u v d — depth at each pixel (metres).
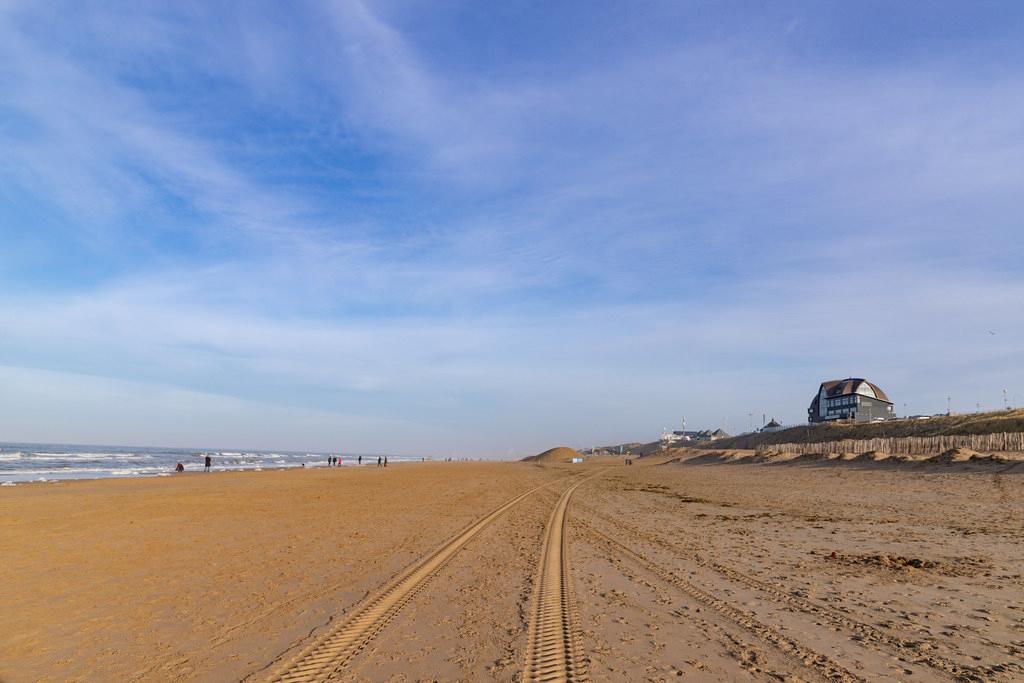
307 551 13.14
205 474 51.69
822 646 6.65
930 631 7.17
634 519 19.31
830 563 11.41
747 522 18.03
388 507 23.47
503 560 12.14
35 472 54.16
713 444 124.69
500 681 5.71
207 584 9.91
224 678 5.82
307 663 6.23
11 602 8.76
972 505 20.39
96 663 6.23
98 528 16.39
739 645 6.72
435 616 8.05
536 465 103.25
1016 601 8.54
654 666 6.07
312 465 93.69
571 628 7.43
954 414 64.75
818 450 54.66
